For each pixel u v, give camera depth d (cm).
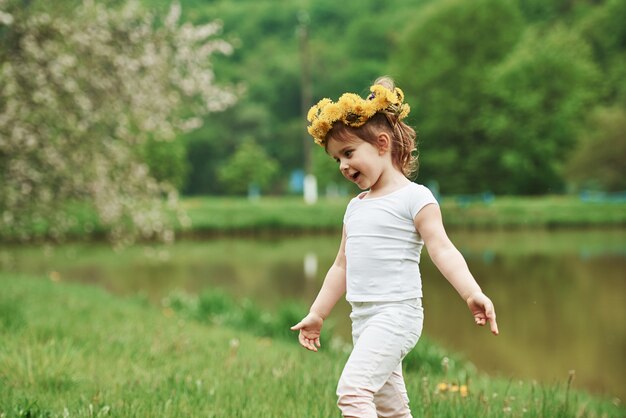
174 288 1628
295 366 550
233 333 905
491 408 438
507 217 3650
